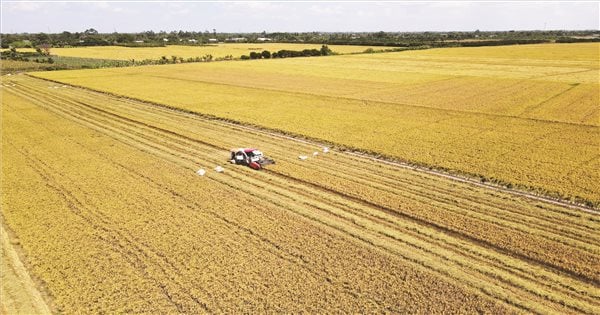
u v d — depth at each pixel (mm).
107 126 44906
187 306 15898
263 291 16703
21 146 37312
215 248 19766
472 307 15859
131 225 22078
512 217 23016
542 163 30844
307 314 15422
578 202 24703
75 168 31250
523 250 19766
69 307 15898
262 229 21594
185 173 30141
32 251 19719
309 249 19703
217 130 42844
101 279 17547
